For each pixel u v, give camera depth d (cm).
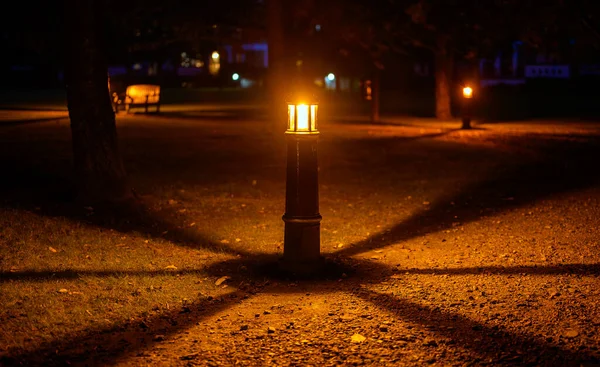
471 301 572
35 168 1312
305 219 659
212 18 1714
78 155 1004
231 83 6347
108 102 1009
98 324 508
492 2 1537
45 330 494
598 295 587
